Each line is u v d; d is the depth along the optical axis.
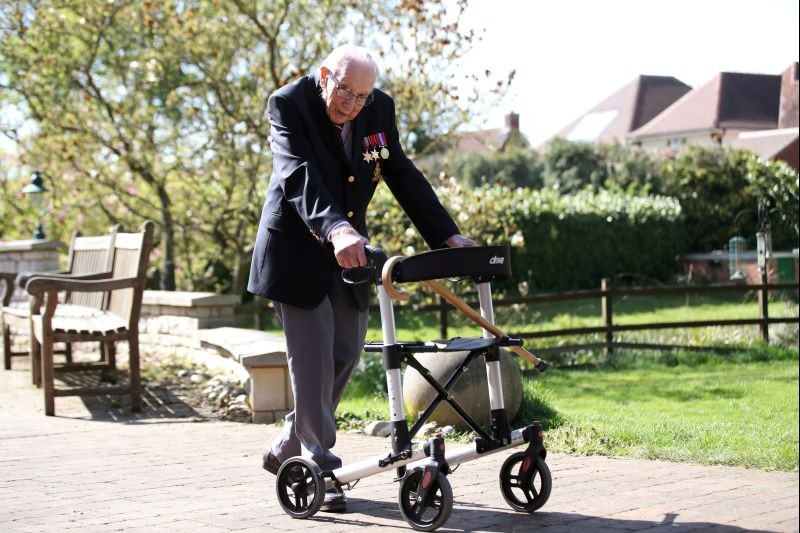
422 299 10.78
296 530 3.51
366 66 3.72
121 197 12.37
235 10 11.66
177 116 12.14
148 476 4.65
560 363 11.20
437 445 3.38
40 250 11.59
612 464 4.74
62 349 9.79
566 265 21.69
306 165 3.67
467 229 10.93
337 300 3.99
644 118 54.62
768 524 3.38
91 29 11.95
